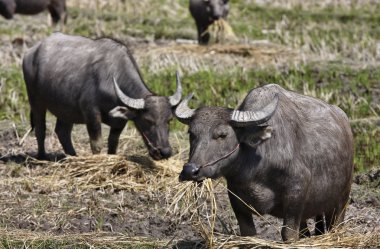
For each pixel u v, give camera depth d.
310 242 25.38
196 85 51.03
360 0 81.25
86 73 38.38
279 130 24.84
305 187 25.16
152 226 30.81
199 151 24.23
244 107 25.62
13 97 48.75
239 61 56.84
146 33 66.06
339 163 26.27
